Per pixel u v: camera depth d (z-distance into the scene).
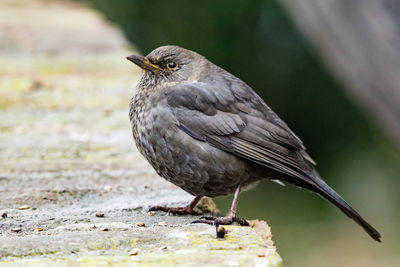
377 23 11.48
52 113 11.66
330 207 19.19
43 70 13.98
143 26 20.41
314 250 17.92
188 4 20.14
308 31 13.93
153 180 9.12
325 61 14.98
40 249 6.27
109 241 6.48
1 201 8.10
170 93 8.56
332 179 20.19
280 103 20.25
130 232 6.82
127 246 6.41
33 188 8.58
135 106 8.84
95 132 10.88
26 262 5.89
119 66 14.34
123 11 20.56
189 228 6.97
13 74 13.56
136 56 9.02
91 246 6.38
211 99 8.49
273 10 19.67
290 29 19.73
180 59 9.00
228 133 8.32
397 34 11.38
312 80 19.97
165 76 8.97
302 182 8.59
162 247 6.33
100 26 17.91
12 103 12.07
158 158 8.51
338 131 20.16
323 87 19.94
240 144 8.32
